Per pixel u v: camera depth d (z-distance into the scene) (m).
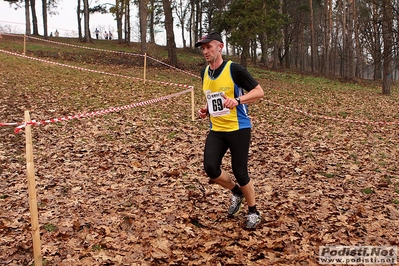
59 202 4.92
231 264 3.54
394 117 11.99
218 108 4.06
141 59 23.78
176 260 3.59
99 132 8.16
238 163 4.12
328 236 4.06
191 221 4.43
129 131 8.36
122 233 4.13
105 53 24.59
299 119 10.72
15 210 4.68
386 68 19.55
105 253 3.74
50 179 5.69
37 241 3.19
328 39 34.97
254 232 4.14
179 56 32.41
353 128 9.84
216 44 4.00
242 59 23.42
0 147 7.05
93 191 5.32
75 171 6.05
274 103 12.70
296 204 4.88
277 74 26.97
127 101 11.64
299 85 21.47
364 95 18.69
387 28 17.73
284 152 7.34
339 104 14.34
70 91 12.32
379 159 7.05
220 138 4.17
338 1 40.16
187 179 5.80
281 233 4.12
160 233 4.11
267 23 20.97
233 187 4.38
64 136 7.81
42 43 28.05
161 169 6.23
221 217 4.51
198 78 19.27
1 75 13.77
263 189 5.43
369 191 5.39
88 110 10.09
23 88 12.07
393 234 4.13
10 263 3.58
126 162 6.53
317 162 6.78
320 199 5.09
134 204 4.88
